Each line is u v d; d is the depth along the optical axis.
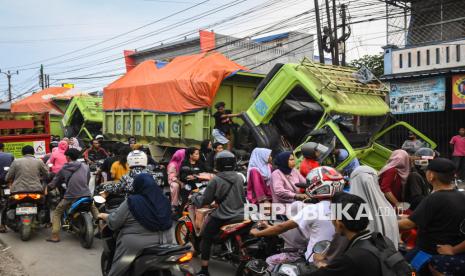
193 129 11.34
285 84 8.87
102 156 11.43
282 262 4.05
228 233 5.32
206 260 5.61
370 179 3.77
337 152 7.66
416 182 5.38
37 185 7.71
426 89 14.59
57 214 7.56
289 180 5.84
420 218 3.87
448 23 15.88
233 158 5.67
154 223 4.31
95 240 7.78
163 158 12.63
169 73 12.34
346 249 2.72
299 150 8.12
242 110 11.95
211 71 11.03
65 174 7.42
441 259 3.71
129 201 4.33
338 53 17.47
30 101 21.36
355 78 9.35
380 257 2.52
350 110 8.28
